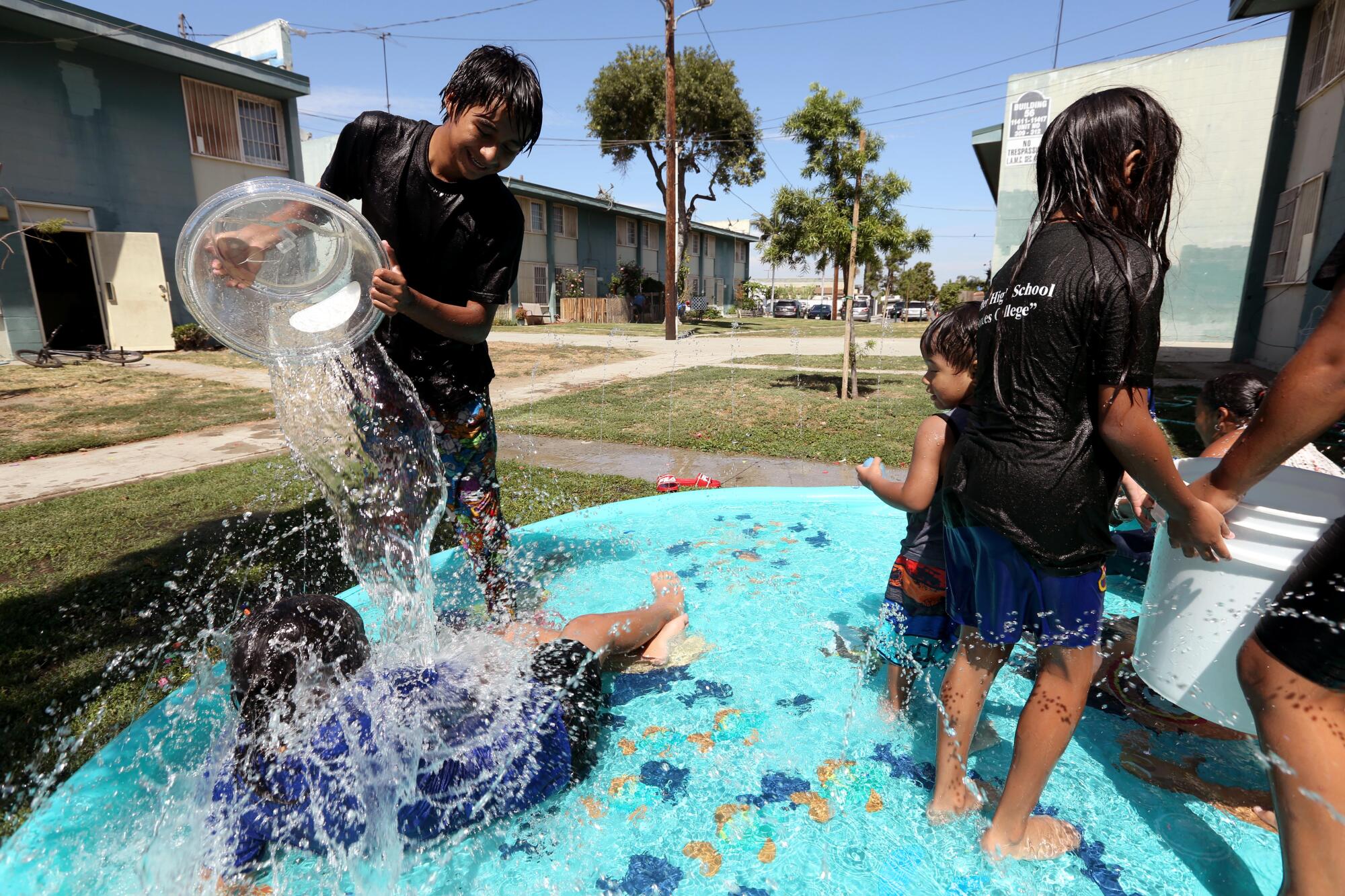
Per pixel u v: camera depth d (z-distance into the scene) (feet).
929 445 6.55
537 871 5.33
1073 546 4.90
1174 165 4.94
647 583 10.17
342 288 7.49
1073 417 4.82
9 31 42.37
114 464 19.48
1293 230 35.50
